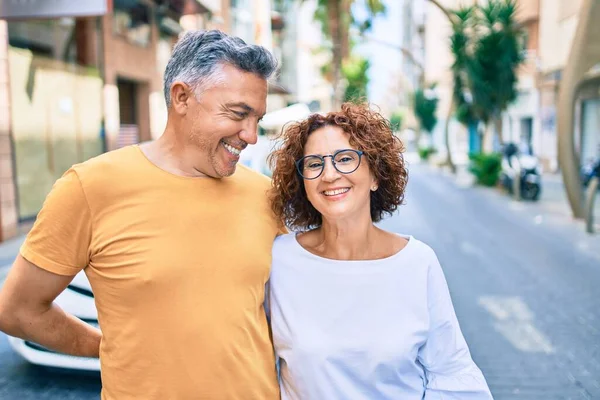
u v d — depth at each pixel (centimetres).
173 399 155
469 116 2264
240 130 162
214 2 2128
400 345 166
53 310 167
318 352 167
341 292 171
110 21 1373
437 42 4331
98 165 159
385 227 1114
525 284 665
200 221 162
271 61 164
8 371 408
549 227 1092
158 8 1697
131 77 1516
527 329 511
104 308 160
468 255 834
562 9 2275
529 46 2677
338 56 2247
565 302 592
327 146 175
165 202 160
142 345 155
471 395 172
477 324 527
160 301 155
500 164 1934
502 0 1895
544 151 2489
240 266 164
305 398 169
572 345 471
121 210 157
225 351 158
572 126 1148
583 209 1183
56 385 384
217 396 157
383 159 183
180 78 161
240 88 159
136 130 1653
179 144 167
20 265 158
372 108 186
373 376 166
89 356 178
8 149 989
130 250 155
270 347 173
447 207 1441
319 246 186
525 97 2723
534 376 413
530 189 1545
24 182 1045
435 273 176
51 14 872
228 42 160
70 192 155
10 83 1003
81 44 1287
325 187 176
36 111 1084
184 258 157
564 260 795
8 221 983
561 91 1145
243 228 169
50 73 1129
